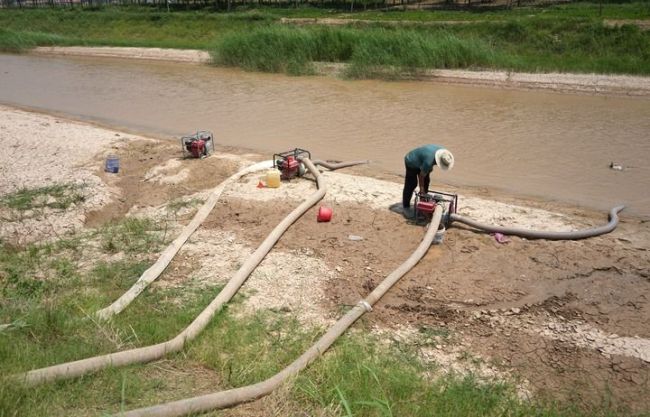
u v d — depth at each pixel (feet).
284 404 15.17
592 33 78.48
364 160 39.29
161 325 19.10
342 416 14.60
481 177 35.99
